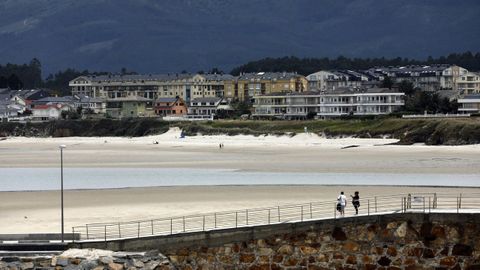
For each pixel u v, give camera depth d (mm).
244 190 132000
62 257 71562
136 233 84125
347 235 70812
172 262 72812
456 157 197000
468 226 68125
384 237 70000
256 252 72062
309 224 71312
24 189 142625
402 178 149750
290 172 168750
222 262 72500
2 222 101500
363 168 174500
